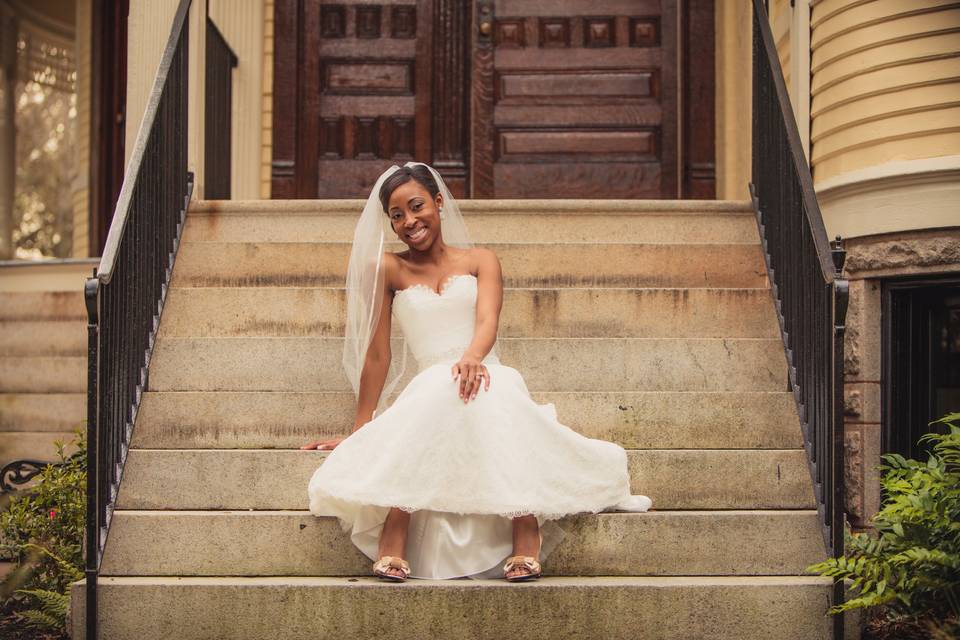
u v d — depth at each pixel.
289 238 5.02
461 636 3.29
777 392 4.05
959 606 3.32
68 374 6.16
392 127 6.36
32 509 4.10
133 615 3.33
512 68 6.28
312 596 3.31
